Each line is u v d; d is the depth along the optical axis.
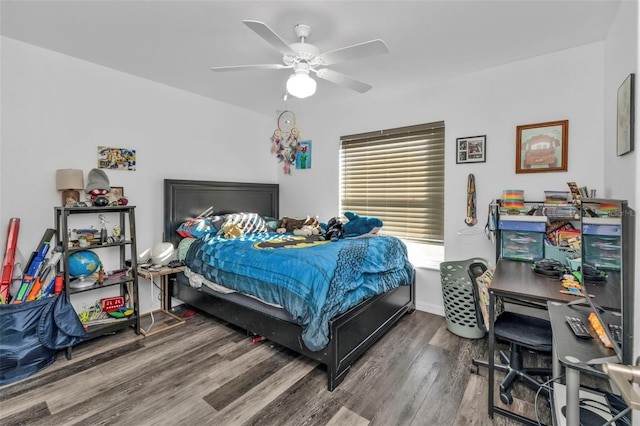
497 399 1.83
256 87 3.30
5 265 2.19
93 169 2.62
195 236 3.14
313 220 3.52
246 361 2.26
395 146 3.38
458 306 2.61
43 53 2.47
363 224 3.08
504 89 2.68
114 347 2.46
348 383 2.00
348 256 2.34
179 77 3.04
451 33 2.19
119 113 2.91
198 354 2.36
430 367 2.18
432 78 3.00
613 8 1.90
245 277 2.37
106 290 2.87
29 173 2.42
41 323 2.12
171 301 3.29
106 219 2.86
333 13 1.95
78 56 2.61
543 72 2.51
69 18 2.04
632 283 0.86
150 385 1.97
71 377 2.05
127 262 2.89
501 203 2.54
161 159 3.24
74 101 2.64
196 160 3.54
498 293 1.67
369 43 1.74
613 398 1.41
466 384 1.99
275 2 1.85
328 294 1.99
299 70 2.01
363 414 1.72
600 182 2.29
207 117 3.63
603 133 2.27
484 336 2.60
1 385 1.95
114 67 2.82
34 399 1.83
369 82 3.11
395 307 2.79
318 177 4.01
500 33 2.19
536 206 2.42
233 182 3.85
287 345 2.18
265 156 4.33
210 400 1.83
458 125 2.93
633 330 0.85
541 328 1.85
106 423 1.65
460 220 2.93
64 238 2.31
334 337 1.93
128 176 3.00
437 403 1.81
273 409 1.76
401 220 3.35
